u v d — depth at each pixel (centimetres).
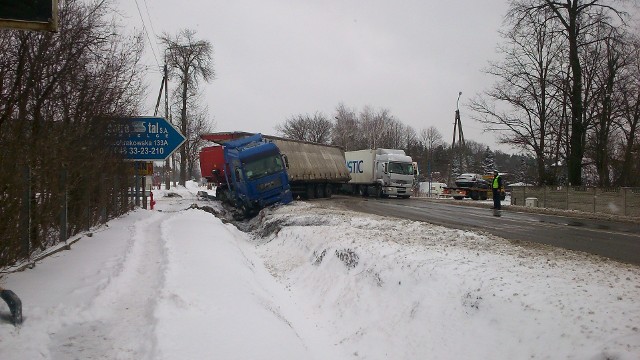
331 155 3359
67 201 911
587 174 3303
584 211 2369
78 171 959
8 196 609
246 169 2150
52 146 803
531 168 4147
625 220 1920
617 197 2203
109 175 1336
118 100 1309
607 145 3080
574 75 2778
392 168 3591
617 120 2908
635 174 3006
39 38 905
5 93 822
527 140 3103
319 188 3222
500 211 2353
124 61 1309
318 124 8494
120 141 1440
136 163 1889
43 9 427
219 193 2833
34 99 916
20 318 467
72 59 1017
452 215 2003
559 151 3048
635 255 988
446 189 4244
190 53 3828
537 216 2056
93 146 1118
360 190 3900
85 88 1092
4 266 636
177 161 5081
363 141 8144
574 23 2727
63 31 986
